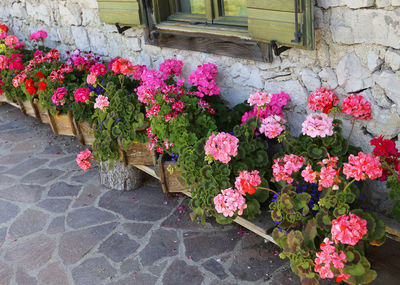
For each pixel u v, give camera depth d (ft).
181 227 9.56
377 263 6.84
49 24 16.15
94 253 8.98
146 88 9.41
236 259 8.38
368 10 6.91
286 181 7.48
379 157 6.64
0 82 15.72
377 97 7.41
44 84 12.55
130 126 9.75
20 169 13.05
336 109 7.46
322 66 8.10
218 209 7.31
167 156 9.44
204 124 8.93
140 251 8.90
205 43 10.05
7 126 16.69
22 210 10.82
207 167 7.88
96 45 14.06
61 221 10.21
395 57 6.84
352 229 5.91
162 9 10.82
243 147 8.09
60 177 12.34
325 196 6.58
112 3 11.46
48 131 15.78
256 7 8.04
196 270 8.20
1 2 19.36
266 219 7.84
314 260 6.52
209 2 9.71
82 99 10.77
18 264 8.89
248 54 9.20
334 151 7.55
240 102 10.22
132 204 10.63
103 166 11.27
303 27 7.41
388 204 7.91
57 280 8.32
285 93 9.05
